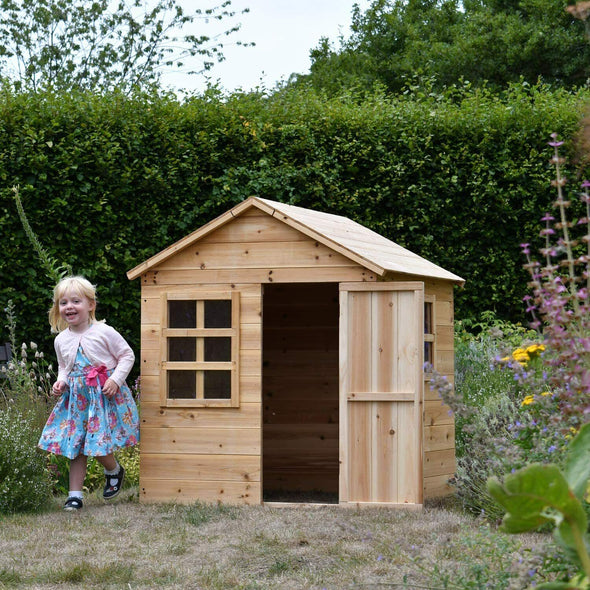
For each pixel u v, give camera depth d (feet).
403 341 21.29
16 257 33.27
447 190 36.42
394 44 92.02
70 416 22.25
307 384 27.63
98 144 34.01
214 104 36.37
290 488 27.58
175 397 22.74
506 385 30.07
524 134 36.63
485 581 12.26
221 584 14.62
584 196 11.39
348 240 22.91
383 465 21.24
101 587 14.61
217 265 22.65
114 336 22.61
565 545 7.48
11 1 77.41
